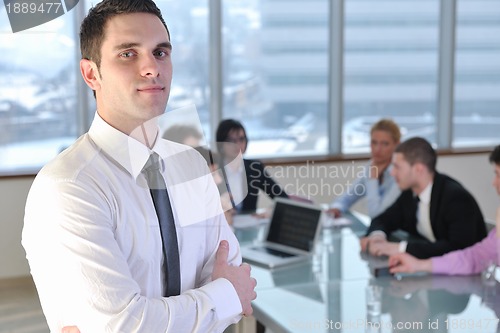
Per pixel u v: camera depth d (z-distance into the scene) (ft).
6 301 16.31
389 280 9.36
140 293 4.93
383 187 12.37
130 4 4.89
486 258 9.56
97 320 4.68
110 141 5.03
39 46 18.28
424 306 8.23
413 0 21.21
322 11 20.63
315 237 10.61
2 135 18.33
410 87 21.58
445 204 10.84
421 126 21.86
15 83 18.25
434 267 9.57
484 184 21.63
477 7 21.81
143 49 4.86
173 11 19.40
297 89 20.79
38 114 18.57
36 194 4.83
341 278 9.49
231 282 5.24
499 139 22.41
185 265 5.38
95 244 4.67
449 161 21.27
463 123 22.29
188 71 19.77
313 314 7.96
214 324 5.06
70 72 18.66
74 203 4.70
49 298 4.91
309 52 20.71
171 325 4.78
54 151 18.86
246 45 20.24
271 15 20.30
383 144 12.60
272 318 7.82
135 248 5.00
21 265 17.67
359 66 21.15
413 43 21.40
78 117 18.94
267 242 11.32
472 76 22.11
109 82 4.90
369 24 21.02
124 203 4.94
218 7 19.56
